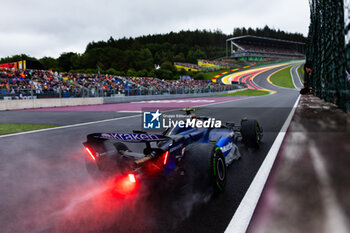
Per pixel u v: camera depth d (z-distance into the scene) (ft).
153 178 11.23
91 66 351.05
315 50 70.03
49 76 99.81
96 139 11.36
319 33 56.29
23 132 28.55
